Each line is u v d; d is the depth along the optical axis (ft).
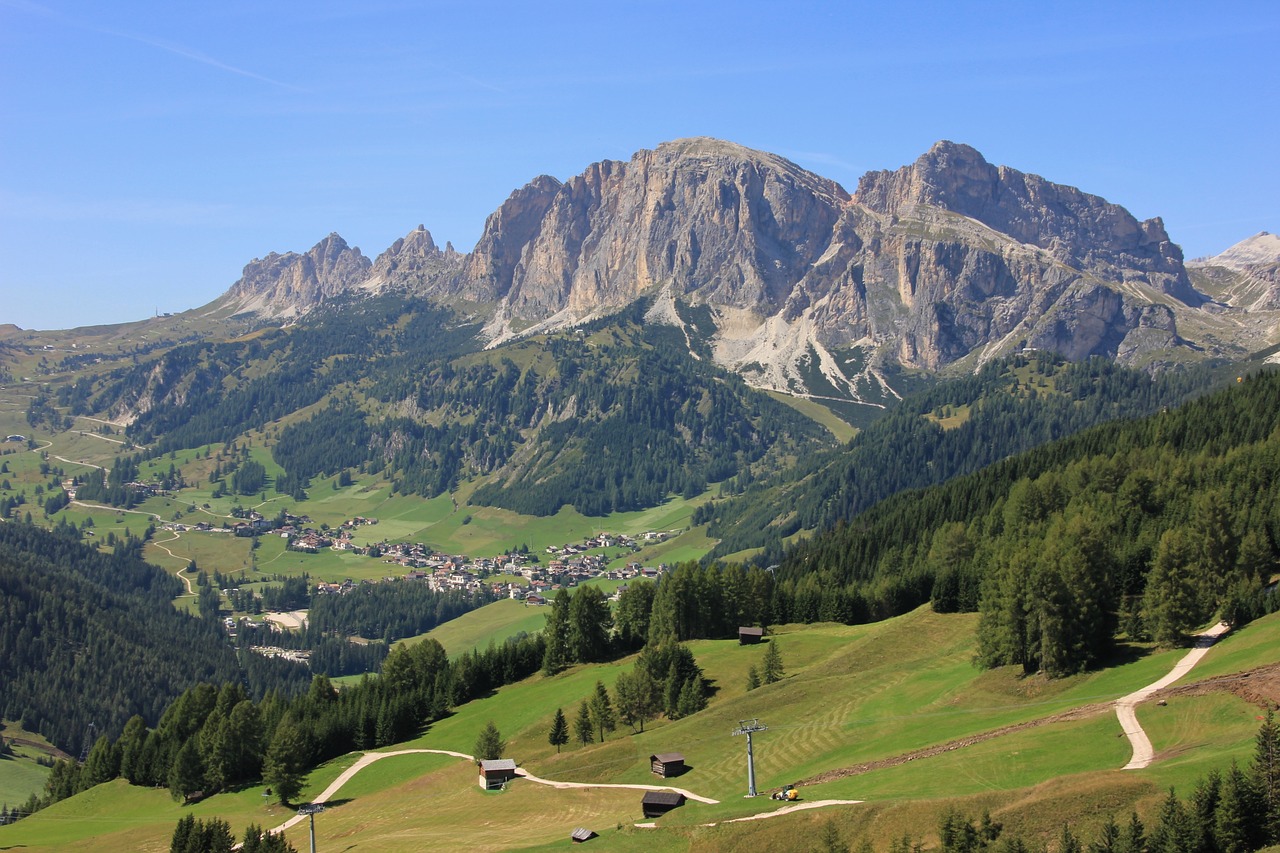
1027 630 515.91
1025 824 338.75
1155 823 320.70
